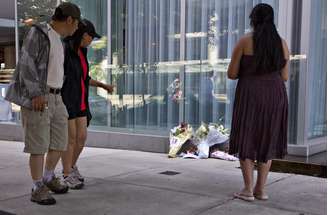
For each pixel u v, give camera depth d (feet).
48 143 14.15
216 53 23.48
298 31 20.88
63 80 14.82
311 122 21.63
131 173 18.70
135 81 26.00
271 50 13.62
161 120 25.29
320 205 14.12
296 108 21.06
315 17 21.35
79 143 15.94
